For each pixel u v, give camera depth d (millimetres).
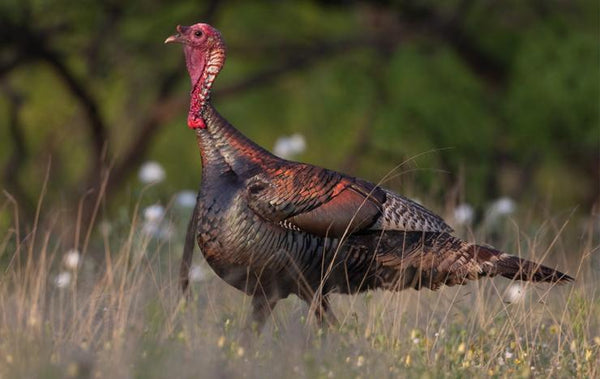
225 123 14328
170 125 49031
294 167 14023
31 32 38750
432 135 41375
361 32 43719
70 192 42594
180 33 14648
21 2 38156
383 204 14180
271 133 46438
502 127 41906
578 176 43844
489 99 43031
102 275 16609
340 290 14453
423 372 12031
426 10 42594
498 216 21062
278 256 13898
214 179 14141
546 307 14828
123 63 42219
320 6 43500
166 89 43375
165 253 18312
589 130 40156
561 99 39906
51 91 46688
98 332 13430
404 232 14227
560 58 40344
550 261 18766
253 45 44469
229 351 12430
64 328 13492
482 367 12938
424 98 41500
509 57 43344
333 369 11828
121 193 43031
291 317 14711
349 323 13758
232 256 14008
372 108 43469
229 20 44219
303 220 13812
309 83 45219
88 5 38594
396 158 42281
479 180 39312
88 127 44875
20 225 22688
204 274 16984
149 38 41281
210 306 14320
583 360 13211
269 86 45781
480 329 14219
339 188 13977
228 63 45531
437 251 14336
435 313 15586
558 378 12898
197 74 14508
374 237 14219
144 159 47531
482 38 43375
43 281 14781
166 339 12562
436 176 29297
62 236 18438
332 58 44219
